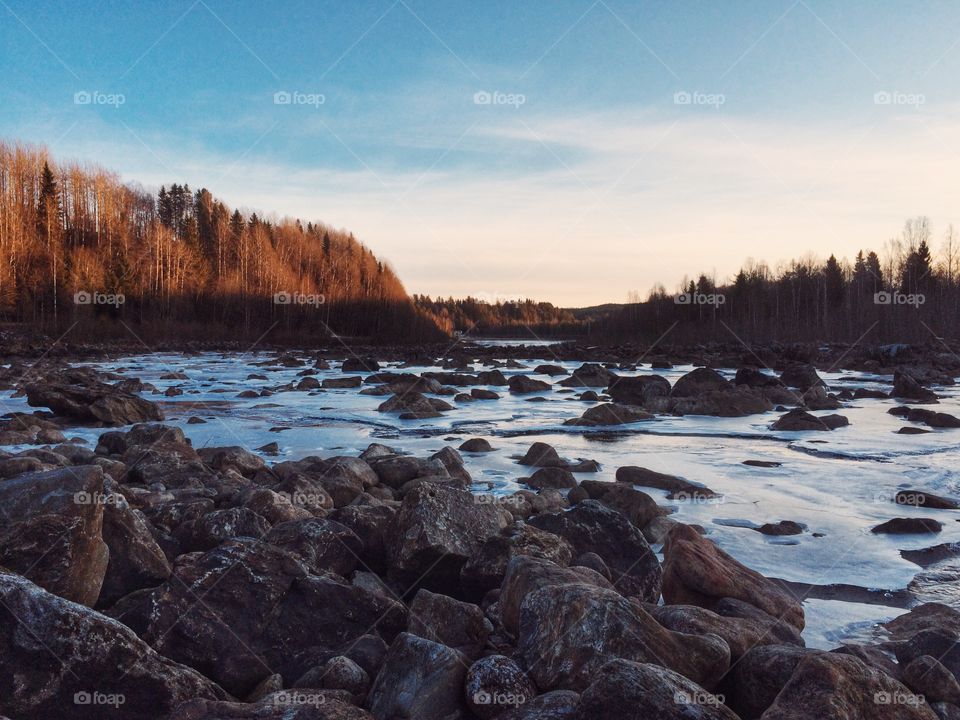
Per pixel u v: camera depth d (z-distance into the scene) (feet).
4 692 11.08
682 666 12.27
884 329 182.39
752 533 22.99
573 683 12.01
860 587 18.39
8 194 200.44
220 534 18.70
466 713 11.76
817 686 11.03
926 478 31.48
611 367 112.78
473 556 17.69
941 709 11.78
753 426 50.03
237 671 13.42
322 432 46.14
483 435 45.50
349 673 12.78
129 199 243.81
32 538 13.89
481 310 378.12
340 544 18.34
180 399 64.59
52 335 160.86
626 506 24.48
